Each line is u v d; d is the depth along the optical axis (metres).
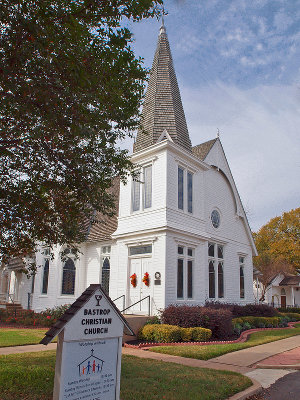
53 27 6.14
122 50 7.26
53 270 20.17
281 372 8.66
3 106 6.30
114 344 5.39
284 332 16.36
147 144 18.03
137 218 17.45
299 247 43.31
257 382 7.53
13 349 10.74
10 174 8.31
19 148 7.90
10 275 28.56
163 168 16.70
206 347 11.31
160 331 12.72
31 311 20.14
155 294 15.46
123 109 7.96
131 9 6.96
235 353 10.77
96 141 8.30
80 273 20.69
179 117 19.09
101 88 7.16
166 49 20.84
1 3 5.68
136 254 17.20
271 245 45.28
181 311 14.00
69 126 6.88
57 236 8.70
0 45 5.88
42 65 6.24
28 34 5.79
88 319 5.07
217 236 20.53
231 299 21.19
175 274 15.89
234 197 23.23
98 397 5.04
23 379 7.00
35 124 7.10
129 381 7.12
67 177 8.44
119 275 17.67
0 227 7.96
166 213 15.98
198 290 17.47
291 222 44.94
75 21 6.17
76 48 6.34
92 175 8.41
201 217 18.75
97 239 19.80
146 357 9.90
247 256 24.17
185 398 6.15
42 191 8.41
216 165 21.58
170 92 19.19
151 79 20.09
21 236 8.39
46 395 6.10
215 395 6.36
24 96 6.20
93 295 5.18
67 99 6.57
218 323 13.80
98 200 8.66
